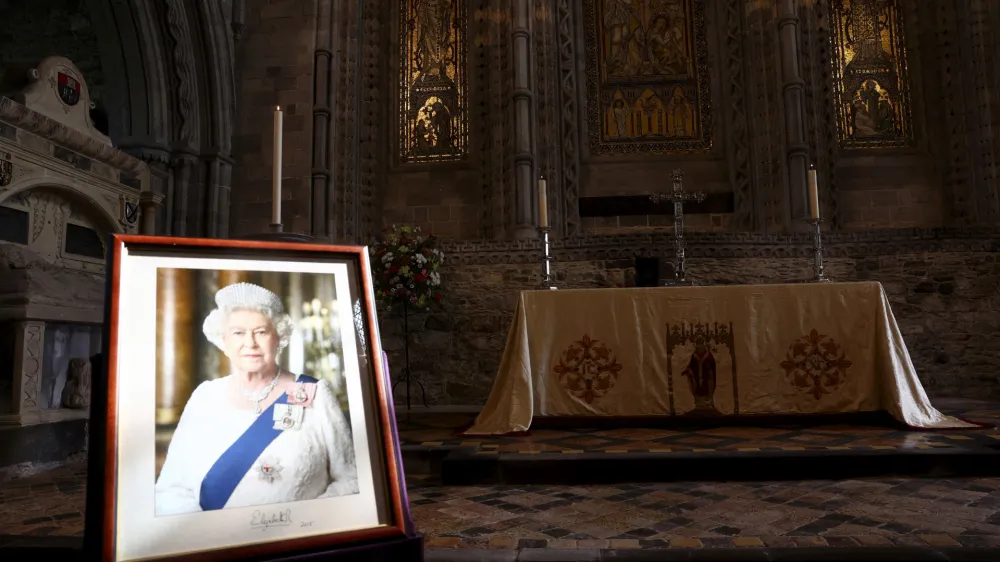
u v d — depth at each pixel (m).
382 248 7.02
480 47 9.20
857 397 4.74
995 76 8.30
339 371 1.85
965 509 3.00
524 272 7.69
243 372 1.73
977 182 8.26
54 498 3.66
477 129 9.09
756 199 8.53
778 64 8.51
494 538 2.72
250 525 1.59
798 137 8.24
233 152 8.46
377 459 1.81
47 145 5.45
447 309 7.62
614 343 4.91
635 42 9.28
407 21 9.45
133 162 6.54
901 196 8.61
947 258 7.38
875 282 4.86
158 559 1.47
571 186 8.72
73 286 5.16
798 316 4.85
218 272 1.78
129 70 7.76
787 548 2.48
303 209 8.27
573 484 3.71
